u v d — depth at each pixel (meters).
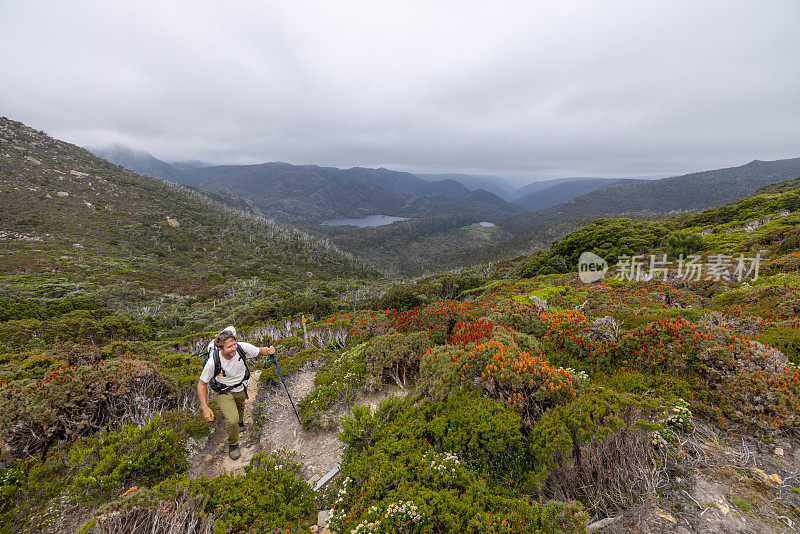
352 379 5.66
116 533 2.45
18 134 153.50
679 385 3.69
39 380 4.43
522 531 2.28
